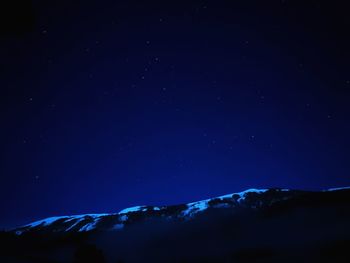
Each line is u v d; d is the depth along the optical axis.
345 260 41.06
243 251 61.38
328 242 54.22
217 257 63.00
